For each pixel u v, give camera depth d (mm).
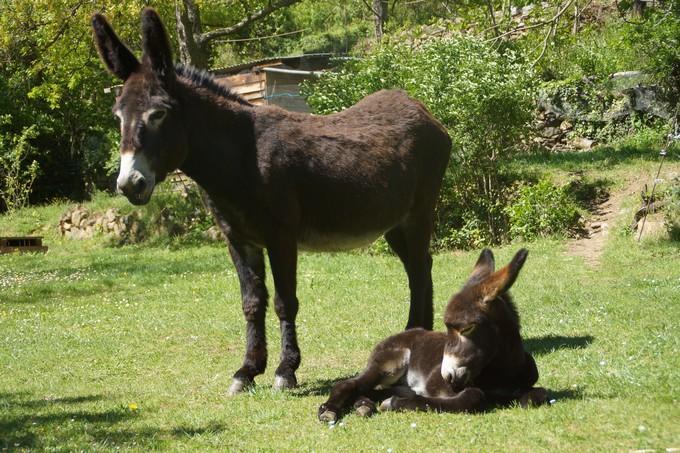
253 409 6340
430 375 5918
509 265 5379
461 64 17906
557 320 9273
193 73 7121
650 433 4641
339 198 7285
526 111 17906
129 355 9578
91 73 28547
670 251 13852
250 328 7309
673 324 8352
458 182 18000
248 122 7074
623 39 21750
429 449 4805
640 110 21625
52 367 9156
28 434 5816
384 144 7777
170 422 6109
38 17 26031
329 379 7523
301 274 15102
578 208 17125
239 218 7078
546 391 5789
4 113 30828
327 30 48062
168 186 24250
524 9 25766
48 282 17156
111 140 30578
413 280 8297
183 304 13227
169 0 23656
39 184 31734
